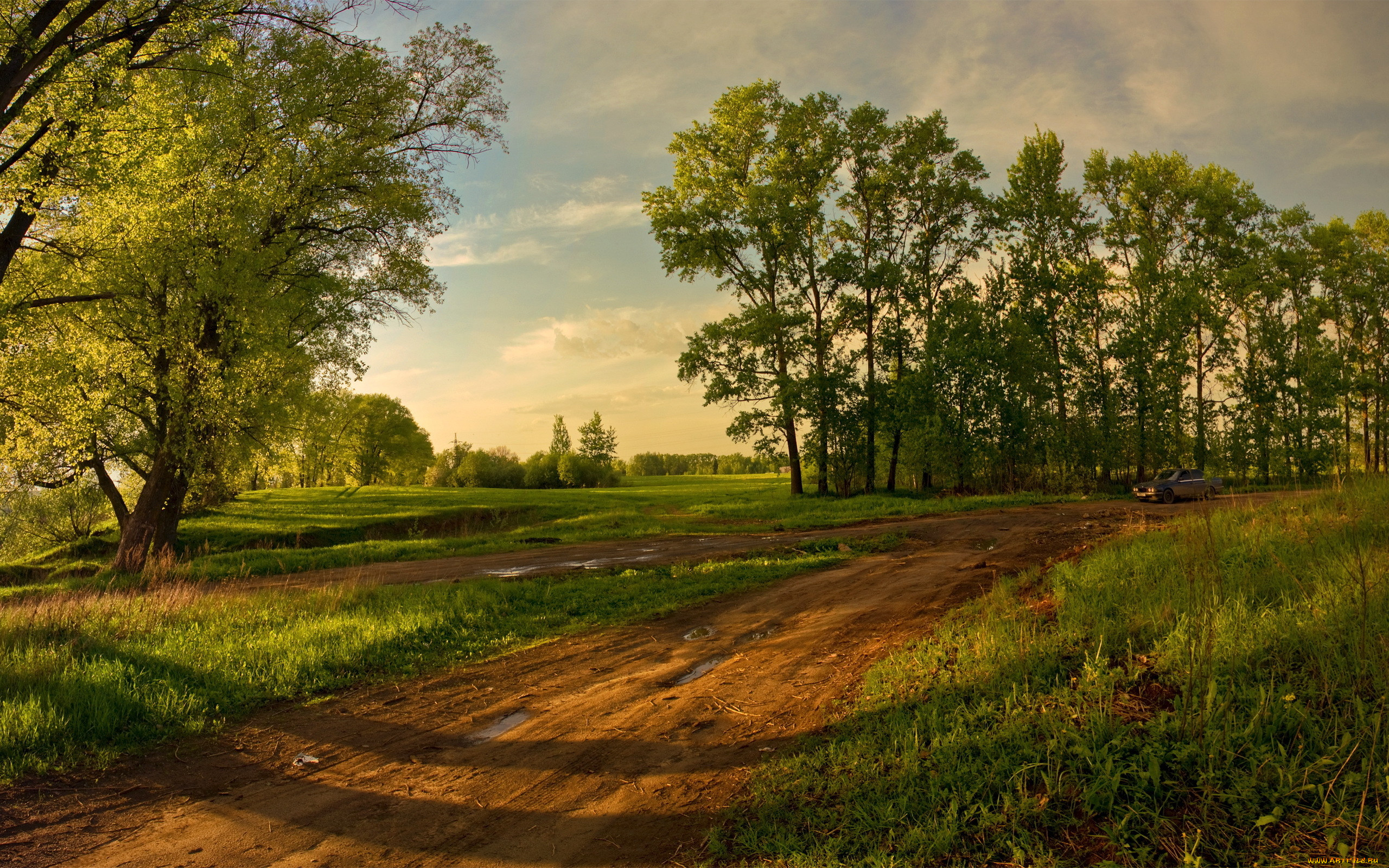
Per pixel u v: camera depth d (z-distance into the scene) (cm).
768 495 4650
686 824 461
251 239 2106
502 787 536
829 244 4209
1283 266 4231
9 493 2414
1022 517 2531
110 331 2053
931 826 397
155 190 1830
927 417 3772
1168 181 4322
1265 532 1022
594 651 959
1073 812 391
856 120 3928
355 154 2255
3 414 2123
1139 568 930
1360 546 755
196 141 1916
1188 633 554
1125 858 346
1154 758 399
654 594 1364
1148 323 3872
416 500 5038
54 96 1521
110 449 2359
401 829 470
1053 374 4009
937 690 595
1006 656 621
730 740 605
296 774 569
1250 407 3981
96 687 710
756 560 1789
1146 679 521
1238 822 357
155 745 630
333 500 5041
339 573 1892
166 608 1125
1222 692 462
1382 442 4975
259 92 2039
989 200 3888
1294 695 427
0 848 441
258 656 891
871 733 548
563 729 661
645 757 583
